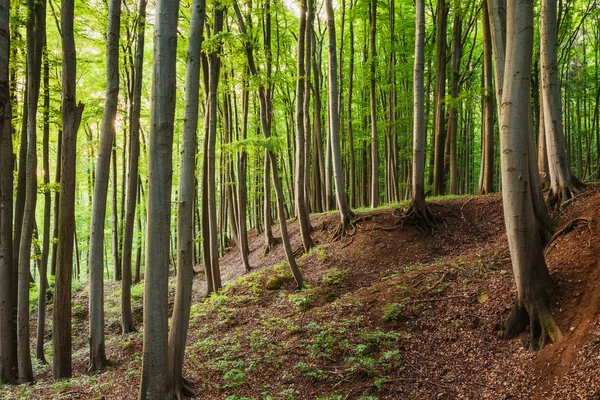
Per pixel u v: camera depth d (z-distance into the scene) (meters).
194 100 6.30
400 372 6.47
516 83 6.02
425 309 8.11
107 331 14.18
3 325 8.82
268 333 9.07
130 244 13.12
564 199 9.62
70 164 8.34
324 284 11.75
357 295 9.79
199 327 11.14
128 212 12.84
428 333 7.40
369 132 23.75
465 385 5.86
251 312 11.42
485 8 14.53
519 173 6.22
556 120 9.93
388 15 20.72
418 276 9.45
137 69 12.40
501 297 7.47
